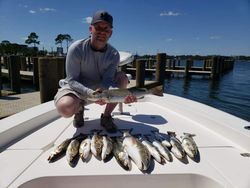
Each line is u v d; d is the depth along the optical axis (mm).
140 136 2119
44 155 1751
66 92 2174
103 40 2205
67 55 2266
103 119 2359
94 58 2324
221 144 1988
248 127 2084
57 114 2723
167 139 2061
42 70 5746
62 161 1651
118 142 1869
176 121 2598
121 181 1521
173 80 21391
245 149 1883
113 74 2502
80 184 1514
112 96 2109
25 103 6484
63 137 2109
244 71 35719
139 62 10242
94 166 1591
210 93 14883
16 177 1457
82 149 1738
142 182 1524
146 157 1598
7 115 5184
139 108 3156
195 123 2529
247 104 11633
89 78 2430
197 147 1890
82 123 2377
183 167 1597
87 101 2389
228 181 1454
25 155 1746
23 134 2137
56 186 1513
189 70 23016
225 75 26609
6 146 1901
